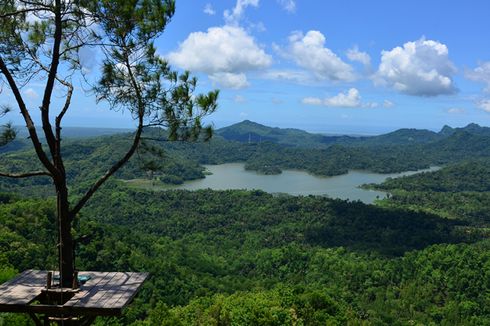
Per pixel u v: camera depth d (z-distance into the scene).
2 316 15.73
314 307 52.25
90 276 9.23
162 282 73.75
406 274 105.94
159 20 9.73
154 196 171.38
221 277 95.69
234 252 127.38
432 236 144.00
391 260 114.62
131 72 10.07
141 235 111.44
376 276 103.81
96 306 7.70
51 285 8.62
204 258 112.75
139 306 62.38
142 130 10.09
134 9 9.54
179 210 163.38
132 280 9.04
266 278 106.69
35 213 68.38
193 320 50.28
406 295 96.88
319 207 167.88
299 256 117.75
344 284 101.94
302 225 151.25
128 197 164.75
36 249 56.19
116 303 7.85
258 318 43.56
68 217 8.93
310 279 105.38
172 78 10.25
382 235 143.75
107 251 73.88
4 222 62.62
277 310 45.22
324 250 124.88
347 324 53.88
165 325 41.94
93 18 9.76
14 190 147.00
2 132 9.48
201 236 141.12
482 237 149.75
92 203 159.25
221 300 54.44
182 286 75.75
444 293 97.88
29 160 163.38
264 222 156.75
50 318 8.09
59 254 8.74
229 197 178.12
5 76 8.66
